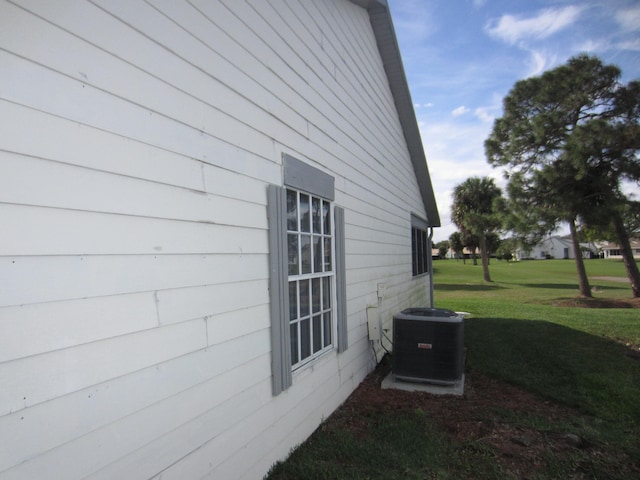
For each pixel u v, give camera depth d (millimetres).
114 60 1898
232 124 2748
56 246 1611
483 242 29359
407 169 9109
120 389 1850
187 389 2232
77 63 1729
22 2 1541
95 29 1817
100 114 1816
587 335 7785
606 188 14750
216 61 2619
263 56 3209
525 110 17141
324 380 4082
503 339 7652
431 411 4285
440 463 3215
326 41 4641
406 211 8852
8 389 1438
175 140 2232
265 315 2998
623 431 3807
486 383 5258
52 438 1566
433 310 5512
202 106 2463
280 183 3342
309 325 3854
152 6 2137
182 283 2229
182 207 2256
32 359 1517
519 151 16922
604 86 15180
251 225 2885
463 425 3918
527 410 4320
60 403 1602
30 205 1531
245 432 2721
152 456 1996
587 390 4832
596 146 13938
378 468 3113
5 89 1475
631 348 6762
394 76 7410
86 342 1708
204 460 2336
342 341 4535
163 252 2113
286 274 3262
